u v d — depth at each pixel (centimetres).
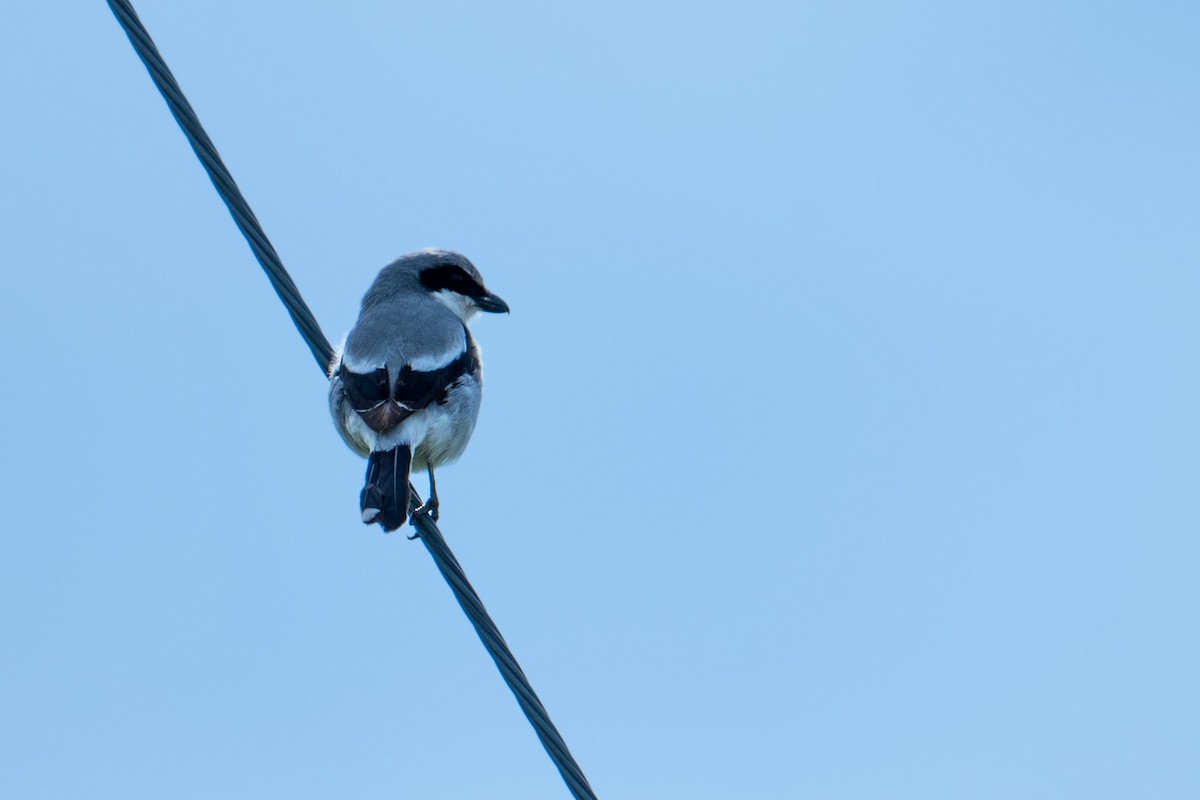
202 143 1017
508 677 945
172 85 1006
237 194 1031
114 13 992
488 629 957
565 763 897
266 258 1050
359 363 1246
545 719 917
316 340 1076
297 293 1066
